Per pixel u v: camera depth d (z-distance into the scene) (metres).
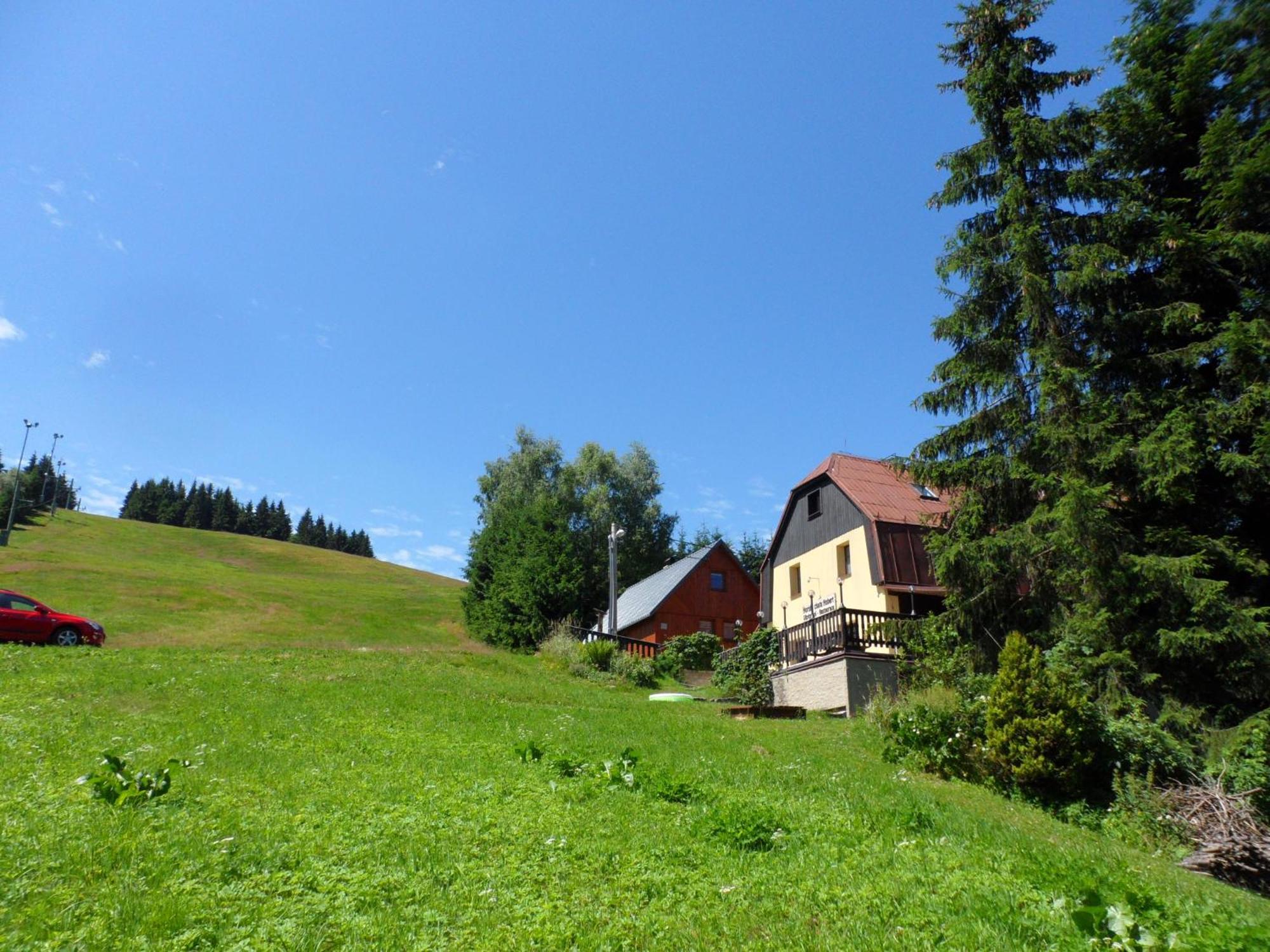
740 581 45.50
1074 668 14.83
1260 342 14.56
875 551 24.97
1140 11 17.31
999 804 11.48
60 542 67.94
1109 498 15.41
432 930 5.83
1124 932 5.62
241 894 6.19
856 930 5.94
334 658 23.98
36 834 7.16
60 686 15.76
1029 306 17.08
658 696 22.78
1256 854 10.21
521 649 35.03
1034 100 18.86
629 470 65.75
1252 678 14.03
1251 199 15.61
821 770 12.20
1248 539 15.69
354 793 9.23
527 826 8.20
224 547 83.19
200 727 12.76
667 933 5.92
